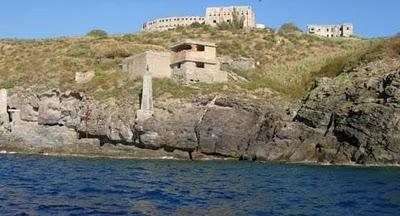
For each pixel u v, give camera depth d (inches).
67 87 3946.9
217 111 3523.6
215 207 1261.1
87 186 1659.7
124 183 1790.1
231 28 6254.9
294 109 3501.5
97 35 6176.2
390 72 3319.4
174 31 6210.6
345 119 3206.2
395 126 3024.1
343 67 4183.1
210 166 2810.0
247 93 3843.5
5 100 3983.8
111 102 3759.8
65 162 2933.1
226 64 4719.5
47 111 3858.3
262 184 1839.3
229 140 3444.9
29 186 1626.5
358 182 1925.4
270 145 3346.5
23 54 5191.9
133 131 3590.1
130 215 1132.5
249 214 1162.6
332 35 7268.7
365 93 3240.7
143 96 3602.4
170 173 2301.9
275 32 6013.8
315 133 3309.5
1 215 1096.8
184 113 3565.5
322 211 1203.9
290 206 1280.8
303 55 5265.8
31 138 3875.5
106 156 3627.0
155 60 3998.5
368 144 3083.2
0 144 3922.2
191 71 3951.8
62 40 5738.2
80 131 3804.1
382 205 1286.9
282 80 4537.4
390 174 2321.6
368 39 5856.3
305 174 2316.7
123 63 4303.6
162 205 1282.0
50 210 1170.6
